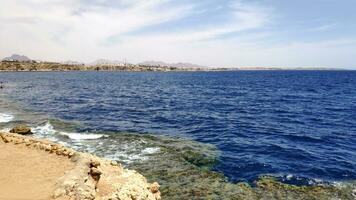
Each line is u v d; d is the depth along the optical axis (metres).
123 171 14.98
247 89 86.12
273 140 25.81
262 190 15.02
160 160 18.94
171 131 28.70
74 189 10.98
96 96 62.16
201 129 29.95
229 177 16.70
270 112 42.16
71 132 26.56
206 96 64.94
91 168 13.37
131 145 22.20
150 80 136.88
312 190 15.15
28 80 120.31
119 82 117.69
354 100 57.66
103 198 11.61
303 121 35.19
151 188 13.93
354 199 14.12
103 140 23.56
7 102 49.00
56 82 110.69
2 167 13.83
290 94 70.25
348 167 18.81
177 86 97.69
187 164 18.38
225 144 24.16
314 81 128.62
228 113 40.84
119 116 36.94
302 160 20.23
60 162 14.45
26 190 11.24
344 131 29.78
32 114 37.25
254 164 19.03
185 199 13.70
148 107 45.88
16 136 18.56
